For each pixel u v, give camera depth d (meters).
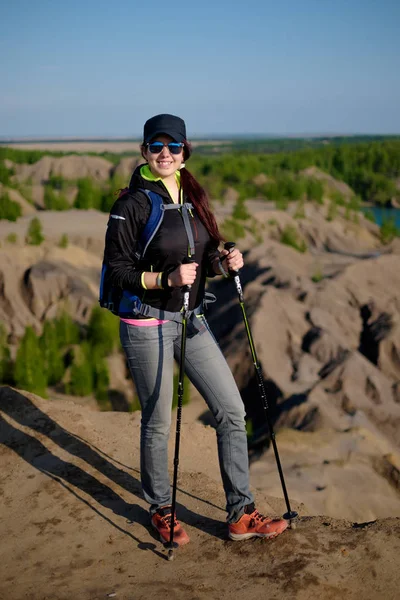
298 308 41.06
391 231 76.06
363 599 3.52
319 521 4.29
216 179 99.94
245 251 51.53
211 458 6.26
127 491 4.95
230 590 3.62
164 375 3.92
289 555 3.88
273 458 24.34
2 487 5.09
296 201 88.31
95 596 3.65
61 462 5.41
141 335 3.84
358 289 45.47
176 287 3.77
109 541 4.27
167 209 3.76
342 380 33.50
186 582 3.73
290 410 29.91
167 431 4.09
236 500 4.05
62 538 4.35
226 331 38.47
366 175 139.00
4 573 3.99
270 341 36.78
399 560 3.77
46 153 158.38
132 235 3.76
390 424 30.47
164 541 4.16
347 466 23.84
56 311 38.78
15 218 54.88
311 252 65.50
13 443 5.73
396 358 38.75
